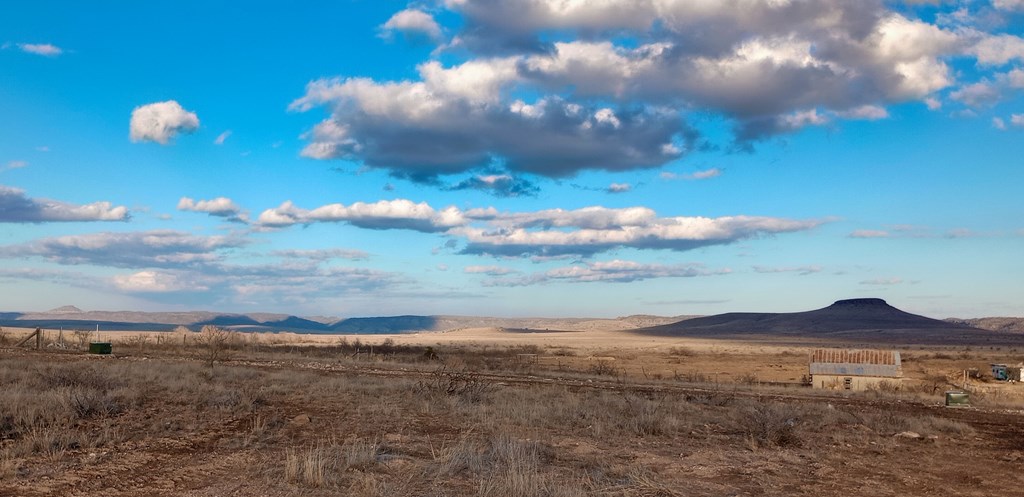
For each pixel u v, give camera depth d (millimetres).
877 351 48531
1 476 11625
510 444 14711
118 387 23531
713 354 99000
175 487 11523
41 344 60594
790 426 19656
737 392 35312
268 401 22453
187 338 85188
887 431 21094
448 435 17391
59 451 13625
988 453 18000
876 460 16281
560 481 12477
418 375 36031
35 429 14773
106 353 48125
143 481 11812
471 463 13375
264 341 107688
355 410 21219
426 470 12875
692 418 22250
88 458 13227
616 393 30391
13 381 24000
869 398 35125
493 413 21172
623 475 13336
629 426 19719
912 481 14078
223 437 16078
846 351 48656
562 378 40500
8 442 14008
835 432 20312
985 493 13266
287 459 12914
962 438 20547
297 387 27047
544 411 21625
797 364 77188
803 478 13945
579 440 17375
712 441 18188
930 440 19734
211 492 11227
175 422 17562
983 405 33469
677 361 81625
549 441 16984
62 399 18484
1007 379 59438
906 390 44656
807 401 31281
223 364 38969
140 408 19672
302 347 84812
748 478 13695
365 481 11609
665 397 27141
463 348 105188
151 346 62188
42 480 11500
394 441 16234
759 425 19391
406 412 21219
